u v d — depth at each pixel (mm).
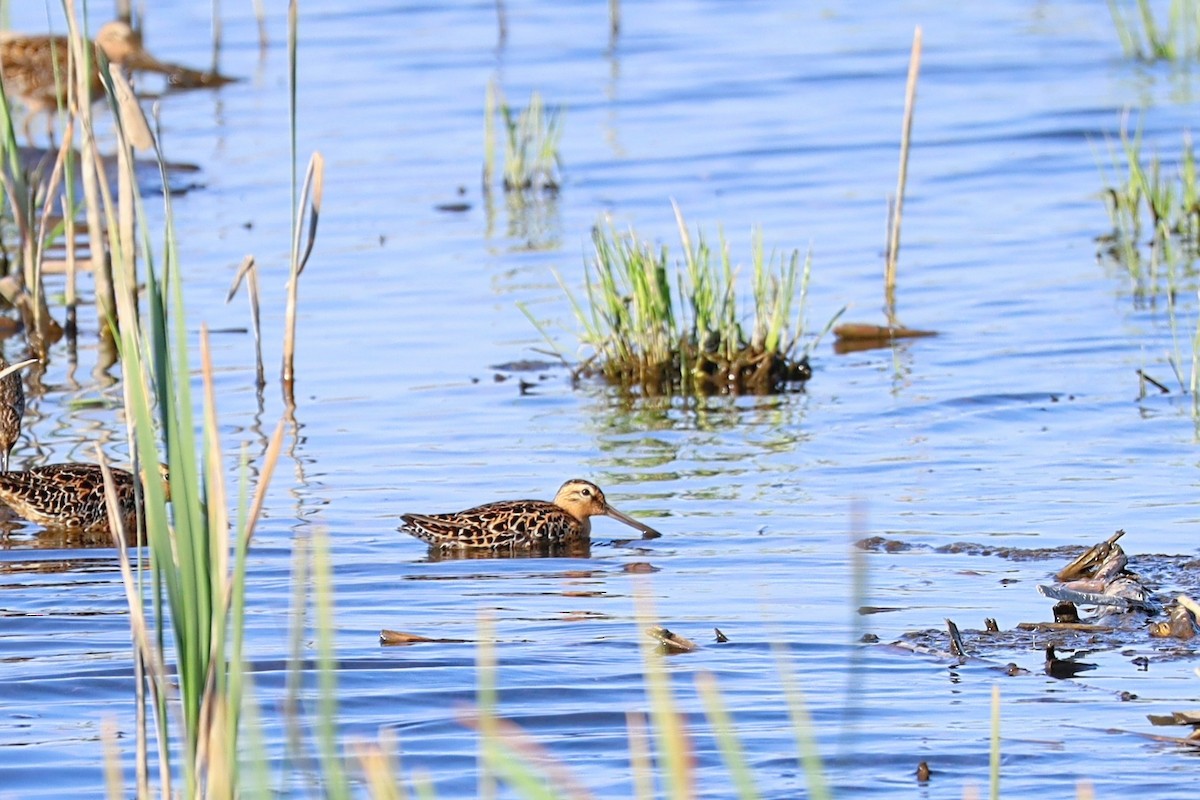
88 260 23578
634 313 19141
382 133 31812
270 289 22141
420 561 12758
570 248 23797
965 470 14664
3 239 24391
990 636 10562
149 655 6512
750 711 9453
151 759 8977
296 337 20016
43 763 8906
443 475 15078
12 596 11953
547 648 10609
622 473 15047
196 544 5949
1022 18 41406
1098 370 17734
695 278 18422
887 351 18938
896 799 8281
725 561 12492
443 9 44625
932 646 10438
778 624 10969
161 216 25922
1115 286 21016
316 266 23234
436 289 21969
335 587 12078
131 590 6551
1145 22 36031
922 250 23203
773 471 14898
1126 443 15242
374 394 17719
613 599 11695
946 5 43750
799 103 33406
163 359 5934
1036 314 19984
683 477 14844
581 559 12781
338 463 15414
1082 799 6121
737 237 24031
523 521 13047
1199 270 21531
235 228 25219
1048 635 10547
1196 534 12578
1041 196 26000
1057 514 13273
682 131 31375
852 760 8742
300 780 8516
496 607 11570
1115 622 10719
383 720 9477
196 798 6059
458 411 17125
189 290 22016
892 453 15305
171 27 42219
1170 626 10492
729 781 8516
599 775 8641
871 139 30266
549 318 20500
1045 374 17672
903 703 9531
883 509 13656
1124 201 23672
